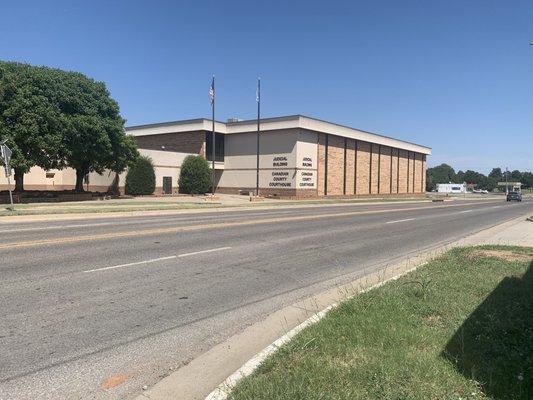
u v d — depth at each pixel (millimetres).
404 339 5086
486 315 5973
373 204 44312
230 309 6953
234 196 50688
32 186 46031
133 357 5086
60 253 10664
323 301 7520
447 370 4281
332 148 55500
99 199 38500
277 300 7539
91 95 35875
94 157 36156
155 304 6996
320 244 13883
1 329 5723
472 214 31828
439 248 14078
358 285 8578
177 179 51531
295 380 4059
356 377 4109
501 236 17406
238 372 4496
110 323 6090
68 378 4523
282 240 14250
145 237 13766
